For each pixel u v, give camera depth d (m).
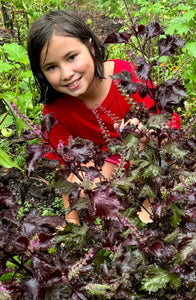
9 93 2.20
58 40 1.50
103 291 1.15
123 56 3.12
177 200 1.23
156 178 1.29
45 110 1.99
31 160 1.15
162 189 1.29
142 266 1.25
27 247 1.03
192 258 1.18
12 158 2.57
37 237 1.10
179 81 1.29
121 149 1.33
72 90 1.63
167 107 1.30
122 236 1.35
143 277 1.26
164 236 1.33
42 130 1.15
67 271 1.16
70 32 1.52
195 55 2.46
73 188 1.22
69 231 1.44
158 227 1.37
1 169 1.98
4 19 3.83
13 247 1.07
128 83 1.32
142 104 1.37
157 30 1.28
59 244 1.52
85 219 1.38
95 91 1.86
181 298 1.21
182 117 2.72
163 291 1.33
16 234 1.07
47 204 2.34
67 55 1.53
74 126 2.02
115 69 1.92
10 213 1.09
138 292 1.33
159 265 1.30
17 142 2.76
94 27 4.09
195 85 2.64
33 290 1.08
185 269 1.21
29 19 3.25
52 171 2.51
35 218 1.14
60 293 1.10
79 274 1.25
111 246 1.32
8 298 1.01
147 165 1.32
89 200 1.22
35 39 1.53
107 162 2.06
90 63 1.61
